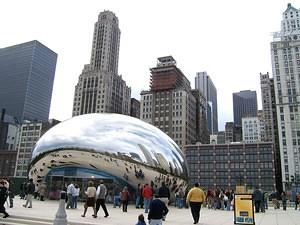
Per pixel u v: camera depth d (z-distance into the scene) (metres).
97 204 16.16
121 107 176.75
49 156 28.95
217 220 16.97
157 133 31.36
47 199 29.55
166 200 14.29
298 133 121.06
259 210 28.09
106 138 27.91
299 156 118.00
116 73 184.62
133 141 28.22
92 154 27.31
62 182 29.11
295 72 128.75
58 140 28.81
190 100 159.00
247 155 124.19
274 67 133.88
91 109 159.12
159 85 156.12
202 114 182.75
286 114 125.06
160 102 153.75
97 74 163.12
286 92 127.69
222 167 126.50
